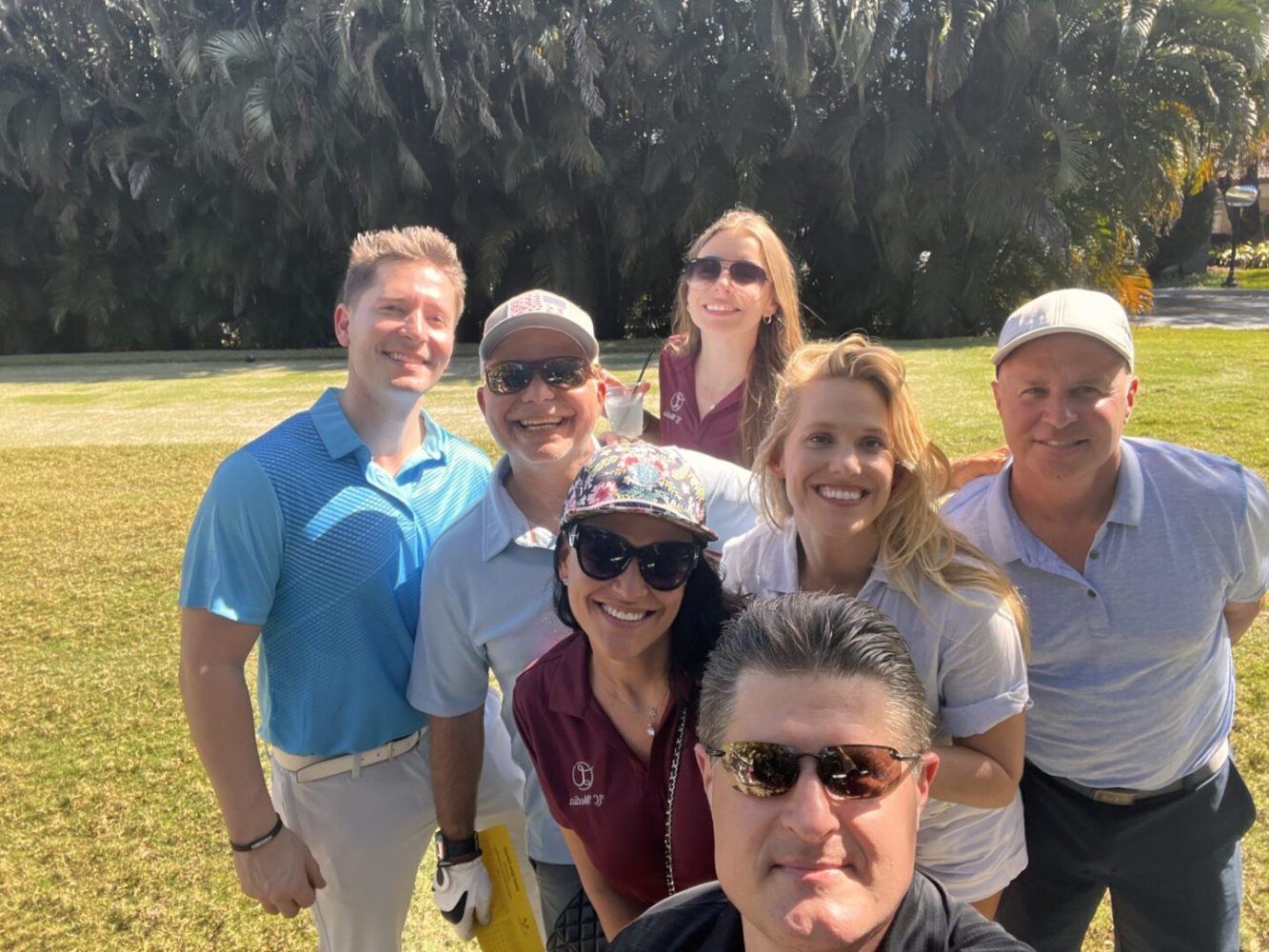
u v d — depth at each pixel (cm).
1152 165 1063
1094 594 112
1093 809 119
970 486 126
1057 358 106
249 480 120
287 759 132
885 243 1142
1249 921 150
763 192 1142
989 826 111
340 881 134
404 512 130
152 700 249
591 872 109
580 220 1277
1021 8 1010
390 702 131
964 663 100
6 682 263
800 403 102
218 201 1305
